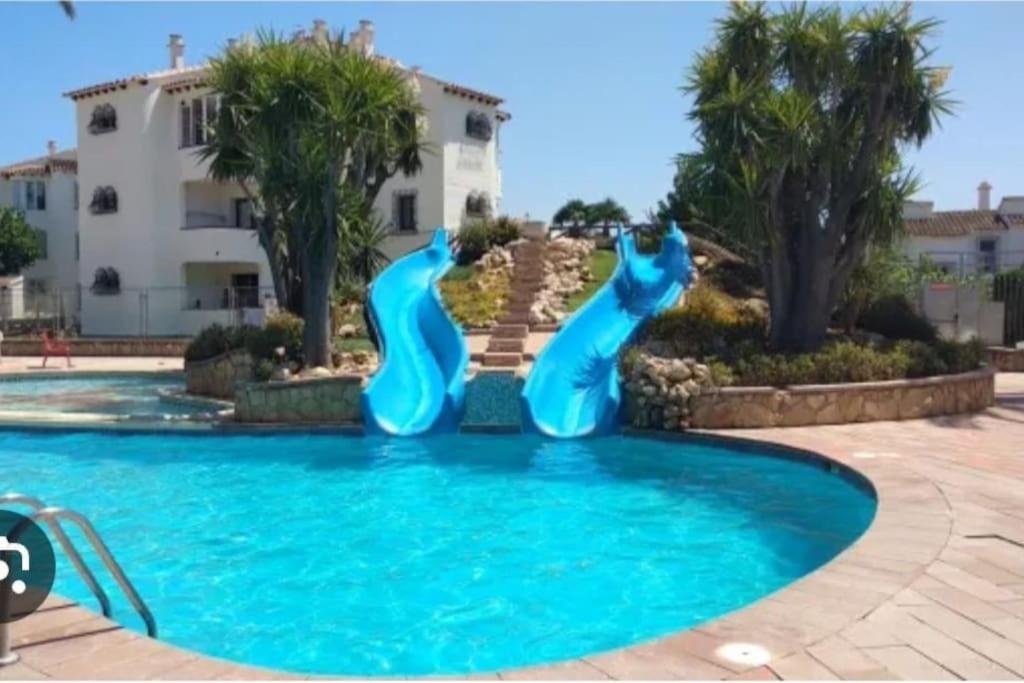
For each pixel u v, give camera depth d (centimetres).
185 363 2208
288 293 2145
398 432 1538
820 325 1730
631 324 1894
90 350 3503
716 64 1761
